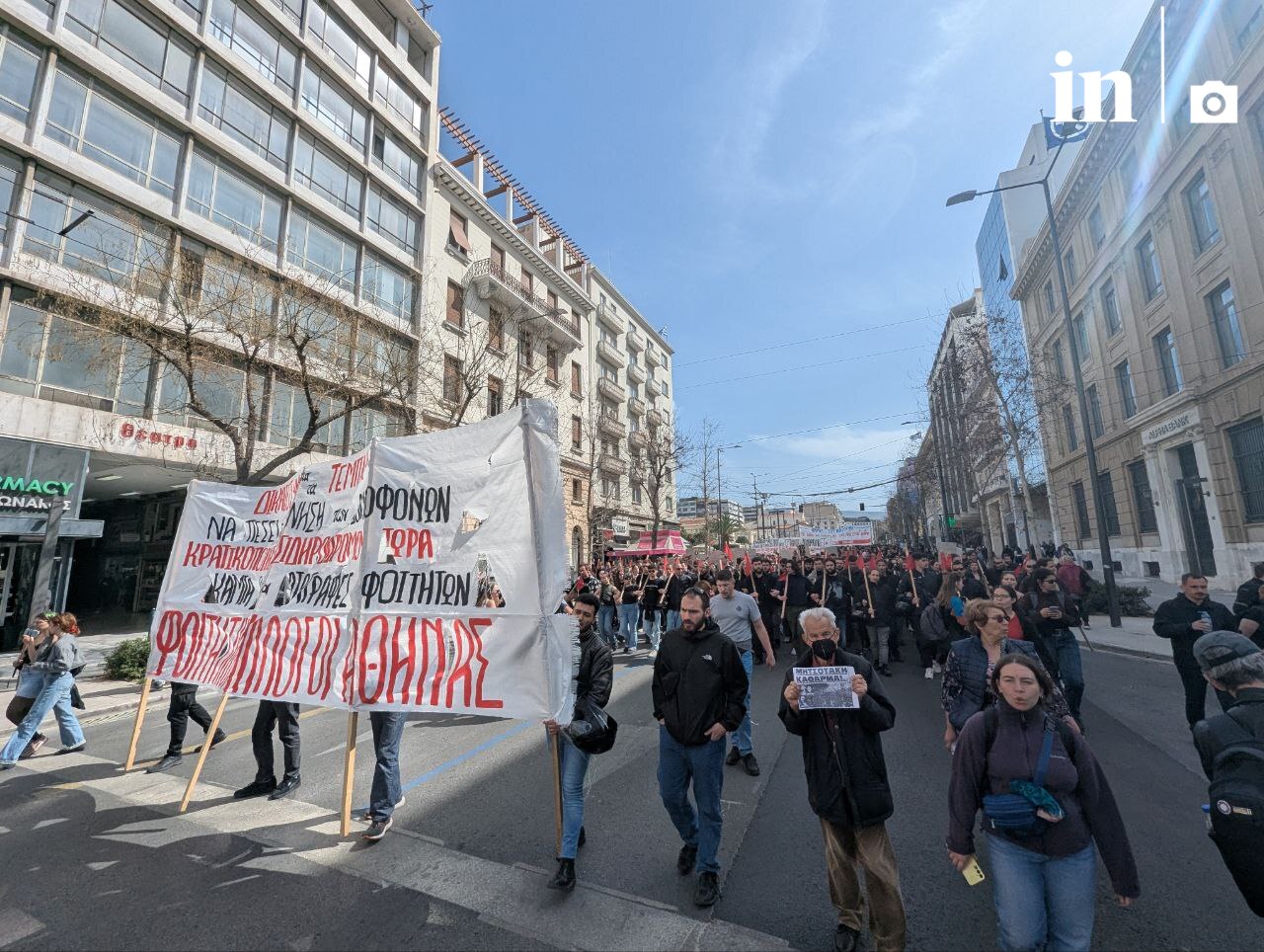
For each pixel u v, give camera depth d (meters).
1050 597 5.95
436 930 3.02
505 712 3.70
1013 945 2.21
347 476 4.91
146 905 3.29
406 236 24.42
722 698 3.44
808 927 3.01
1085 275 24.88
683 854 3.58
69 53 13.96
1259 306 15.14
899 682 8.67
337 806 4.66
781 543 19.41
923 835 3.96
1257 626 5.35
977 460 29.34
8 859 3.84
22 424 12.70
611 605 13.27
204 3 17.17
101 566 22.80
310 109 20.50
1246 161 15.41
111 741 6.80
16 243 12.81
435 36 26.72
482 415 25.77
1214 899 3.17
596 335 38.53
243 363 14.27
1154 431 19.73
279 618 4.81
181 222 15.89
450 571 4.15
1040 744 2.36
